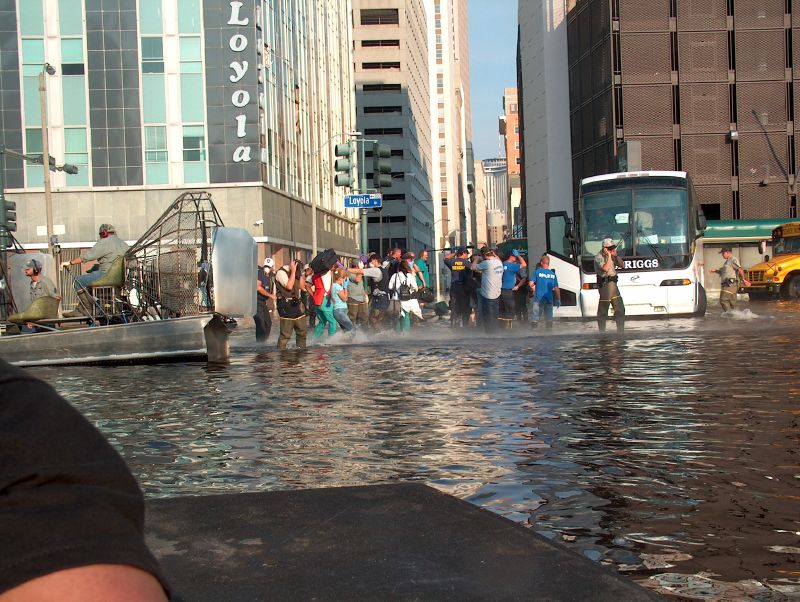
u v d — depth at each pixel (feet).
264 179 169.07
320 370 46.52
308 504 12.81
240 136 164.66
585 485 19.76
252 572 9.89
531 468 21.62
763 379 37.83
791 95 211.20
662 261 85.87
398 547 10.60
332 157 247.91
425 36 558.15
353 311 82.02
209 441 26.48
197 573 9.90
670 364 44.75
